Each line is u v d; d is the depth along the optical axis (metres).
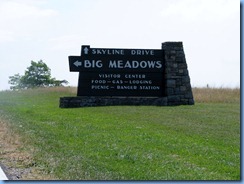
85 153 12.17
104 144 13.57
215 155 12.55
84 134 15.41
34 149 12.53
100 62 27.08
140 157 11.80
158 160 11.55
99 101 26.31
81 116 20.80
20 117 20.14
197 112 22.64
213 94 31.84
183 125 18.20
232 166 11.32
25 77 69.56
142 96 27.50
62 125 17.62
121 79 27.33
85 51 26.95
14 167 10.49
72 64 26.75
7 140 13.80
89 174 9.81
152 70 27.56
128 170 10.36
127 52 27.41
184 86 27.48
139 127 17.41
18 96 35.84
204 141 14.79
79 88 26.83
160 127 17.59
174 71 27.52
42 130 16.09
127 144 13.69
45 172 10.05
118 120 19.42
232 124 18.53
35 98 33.50
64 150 12.48
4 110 23.59
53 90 38.97
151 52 27.61
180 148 13.34
